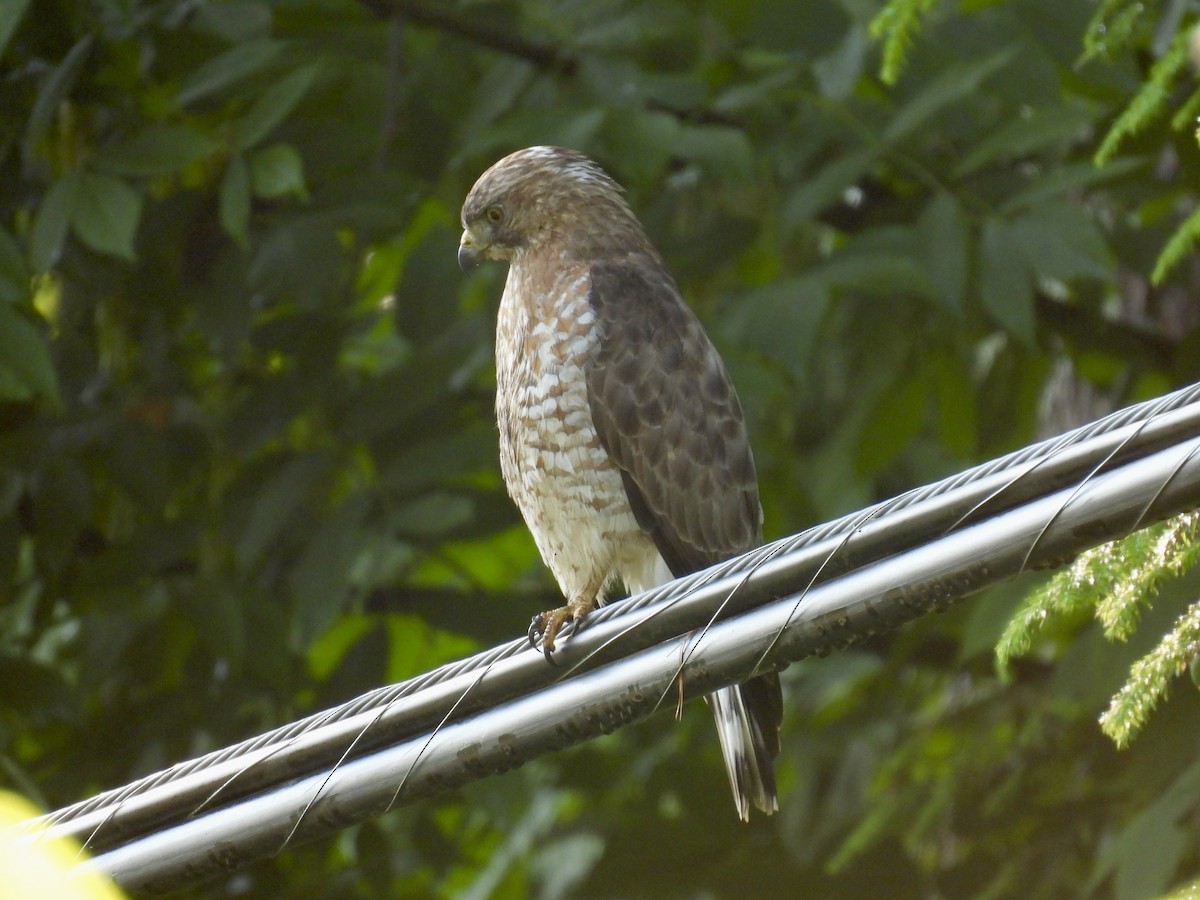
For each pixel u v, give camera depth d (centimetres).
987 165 1056
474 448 1027
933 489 508
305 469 1032
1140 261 1151
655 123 1016
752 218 1132
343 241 1046
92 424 1091
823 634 527
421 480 1016
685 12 1086
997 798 1108
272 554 1083
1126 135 949
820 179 1034
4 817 206
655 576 916
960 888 1096
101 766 1096
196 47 1026
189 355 1145
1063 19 993
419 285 1013
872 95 1135
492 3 1107
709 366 915
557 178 949
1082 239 980
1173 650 501
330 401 1072
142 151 921
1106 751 1080
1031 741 1116
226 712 1088
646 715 571
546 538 923
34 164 1029
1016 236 994
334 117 1043
